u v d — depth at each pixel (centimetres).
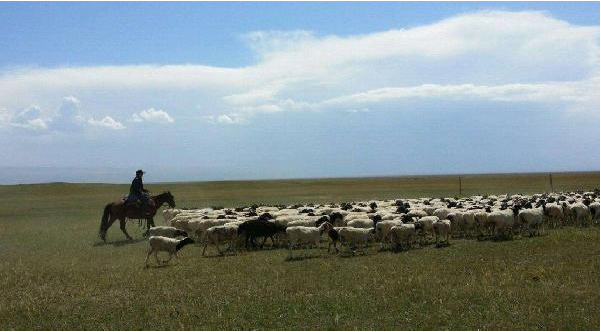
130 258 2258
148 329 1262
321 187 11031
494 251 2073
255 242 2581
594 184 8875
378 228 2280
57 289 1677
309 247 2411
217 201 6556
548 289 1463
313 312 1352
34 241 2945
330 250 2283
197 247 2547
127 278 1798
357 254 2148
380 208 3247
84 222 4147
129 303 1484
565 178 12044
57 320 1351
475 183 10731
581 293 1419
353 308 1366
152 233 2453
